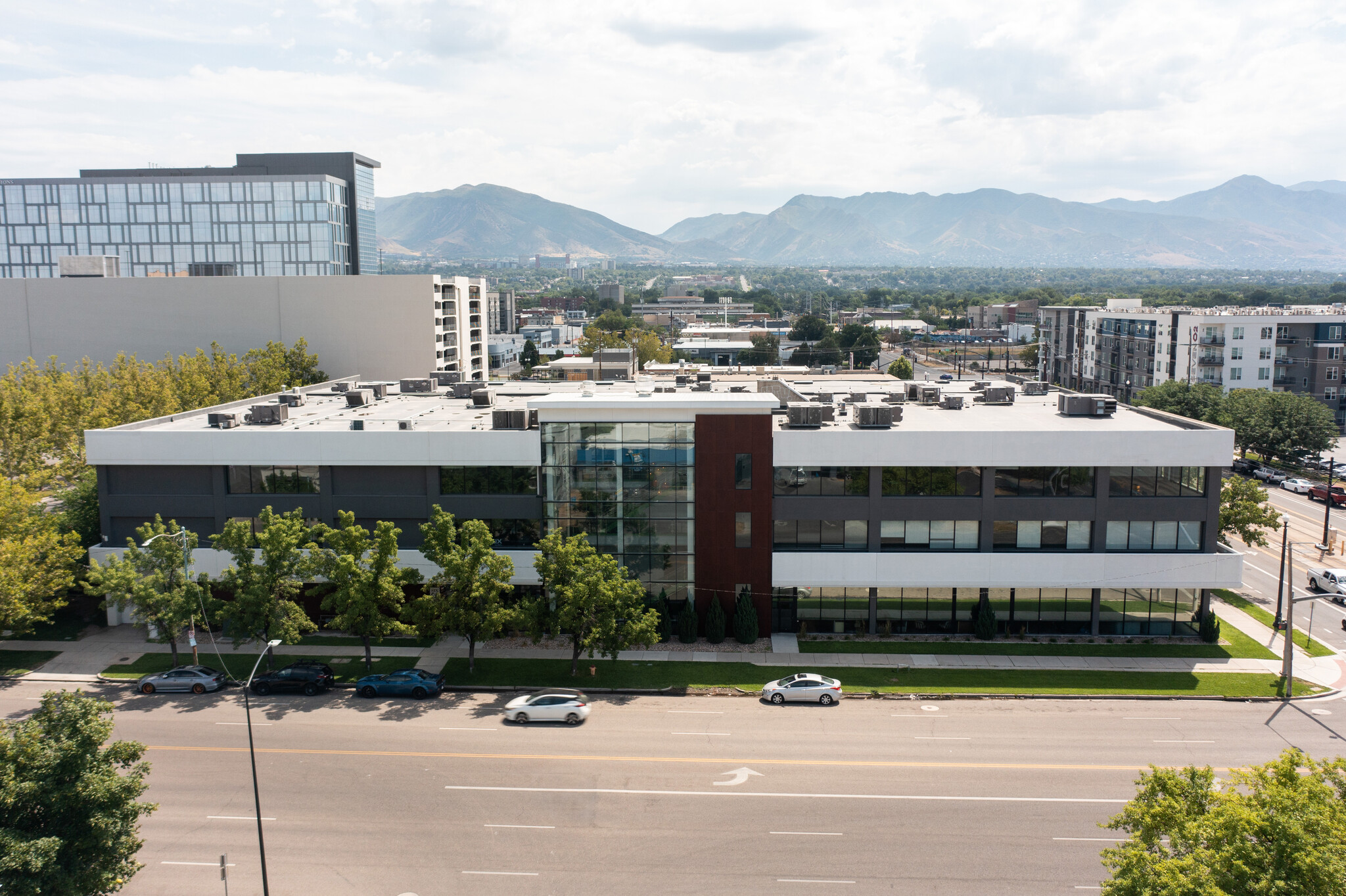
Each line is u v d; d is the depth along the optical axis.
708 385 77.00
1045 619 52.88
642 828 32.72
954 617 52.97
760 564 51.81
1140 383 137.62
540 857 30.92
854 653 50.25
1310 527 79.31
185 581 47.59
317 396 74.19
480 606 46.56
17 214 190.25
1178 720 42.25
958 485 51.41
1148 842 24.17
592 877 29.81
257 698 45.25
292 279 111.56
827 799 34.84
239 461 52.91
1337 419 122.44
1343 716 42.84
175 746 39.44
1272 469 101.19
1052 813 33.91
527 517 52.69
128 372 85.44
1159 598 52.62
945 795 35.19
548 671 47.94
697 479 51.38
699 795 35.12
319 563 46.19
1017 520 51.34
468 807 34.25
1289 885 19.78
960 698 44.69
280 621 45.31
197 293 111.31
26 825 24.95
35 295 111.12
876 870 30.16
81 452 69.69
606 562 46.59
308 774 36.81
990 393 66.81
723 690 45.56
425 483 52.88
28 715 42.53
